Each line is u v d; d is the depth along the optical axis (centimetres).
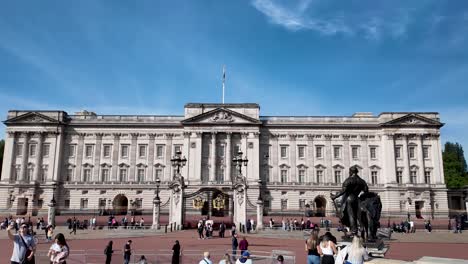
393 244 3978
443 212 8850
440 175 9062
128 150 9419
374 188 9075
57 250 1445
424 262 1535
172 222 5172
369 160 9306
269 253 3036
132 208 8650
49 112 9338
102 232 4972
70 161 9331
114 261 2495
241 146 9238
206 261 1677
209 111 9262
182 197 5281
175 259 2400
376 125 9394
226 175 9088
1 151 11712
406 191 8944
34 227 5962
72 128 9481
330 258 1455
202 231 4331
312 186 9150
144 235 4597
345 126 9438
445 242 4269
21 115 9200
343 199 2170
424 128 9250
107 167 9319
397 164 9156
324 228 5781
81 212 8806
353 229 2073
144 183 9169
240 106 9425
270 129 9481
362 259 1396
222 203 5512
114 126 9469
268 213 8781
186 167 9069
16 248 1431
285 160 9362
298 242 3994
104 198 9125
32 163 9094
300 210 8881
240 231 4978
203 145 9281
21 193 8888
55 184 8975
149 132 9475
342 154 9375
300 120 9538
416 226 6581
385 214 8875
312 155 9381
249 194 8906
